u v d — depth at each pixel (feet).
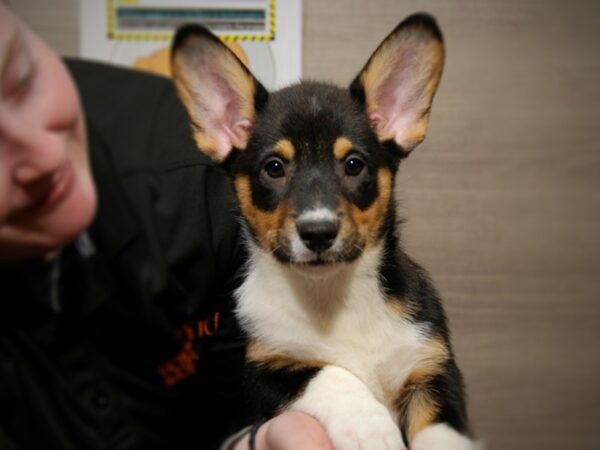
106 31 5.26
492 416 6.12
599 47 5.49
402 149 5.67
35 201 4.20
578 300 6.02
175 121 5.73
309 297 5.57
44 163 3.97
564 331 6.08
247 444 4.90
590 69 5.54
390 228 5.71
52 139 4.01
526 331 6.05
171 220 5.38
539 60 5.49
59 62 4.38
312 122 5.40
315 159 5.34
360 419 4.64
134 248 5.15
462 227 5.77
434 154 5.65
